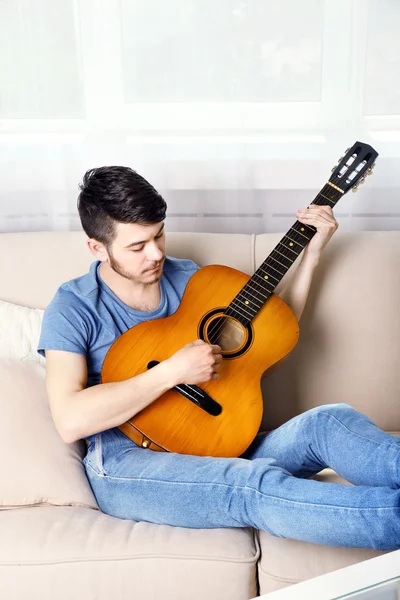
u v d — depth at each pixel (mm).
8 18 2062
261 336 1604
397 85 2094
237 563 1284
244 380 1554
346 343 1796
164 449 1505
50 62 2098
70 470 1490
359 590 1030
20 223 2221
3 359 1612
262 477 1338
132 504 1425
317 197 1730
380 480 1298
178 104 2131
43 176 2178
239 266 1854
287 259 1686
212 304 1640
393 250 1819
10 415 1501
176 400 1522
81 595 1295
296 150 2152
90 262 1828
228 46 2084
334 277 1802
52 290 1811
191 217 2223
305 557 1304
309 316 1798
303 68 2094
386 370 1794
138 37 2082
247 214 2213
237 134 2146
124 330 1606
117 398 1437
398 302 1794
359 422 1403
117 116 2143
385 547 1216
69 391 1471
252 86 2111
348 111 2119
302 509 1264
